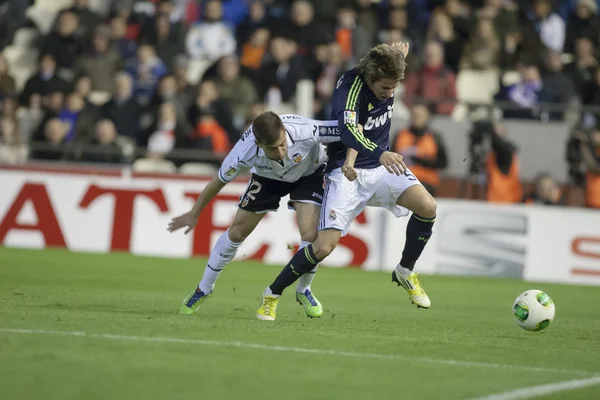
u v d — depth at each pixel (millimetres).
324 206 22922
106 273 38188
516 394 13805
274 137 20484
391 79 21859
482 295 37000
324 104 52000
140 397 12617
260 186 23047
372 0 61438
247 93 54250
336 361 16172
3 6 64875
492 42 57188
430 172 49031
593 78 54875
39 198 49875
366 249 48219
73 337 17312
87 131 53281
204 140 51656
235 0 63281
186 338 17938
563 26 60219
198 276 38906
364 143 21141
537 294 22422
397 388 13992
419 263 47906
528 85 53375
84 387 13062
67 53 59625
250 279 38875
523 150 51219
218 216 48844
